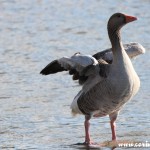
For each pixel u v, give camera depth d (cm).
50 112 1698
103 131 1548
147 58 2309
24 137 1498
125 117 1653
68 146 1428
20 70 2181
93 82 1426
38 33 2858
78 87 1962
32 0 3759
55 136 1504
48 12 3412
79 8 3503
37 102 1800
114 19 1445
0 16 3319
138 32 2822
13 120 1630
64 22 3123
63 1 3738
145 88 1928
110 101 1407
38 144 1443
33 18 3247
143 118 1638
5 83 2019
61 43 2625
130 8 3466
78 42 2634
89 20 3153
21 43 2641
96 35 2773
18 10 3478
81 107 1457
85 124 1459
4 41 2692
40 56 2389
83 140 1473
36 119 1638
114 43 1416
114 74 1388
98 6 3547
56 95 1875
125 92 1391
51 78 2080
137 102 1781
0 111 1711
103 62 1438
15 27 3017
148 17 3186
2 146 1429
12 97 1856
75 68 1416
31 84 2008
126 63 1391
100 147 1422
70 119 1641
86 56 1405
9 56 2403
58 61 1426
